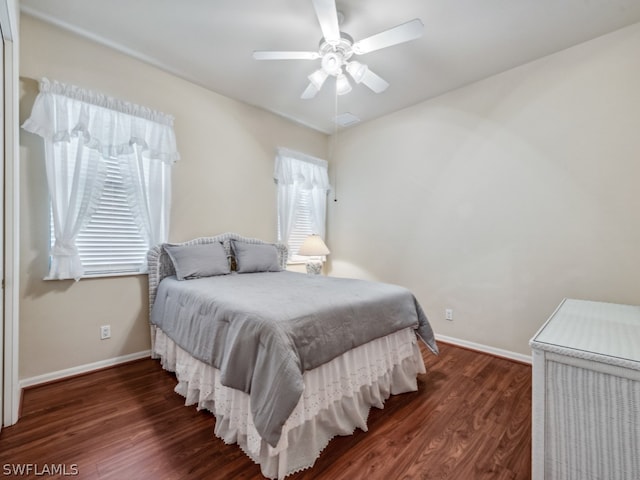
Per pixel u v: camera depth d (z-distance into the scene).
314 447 1.53
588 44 2.43
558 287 2.58
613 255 2.33
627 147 2.27
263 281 2.64
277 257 3.53
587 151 2.44
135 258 2.75
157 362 2.69
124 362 2.65
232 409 1.61
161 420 1.82
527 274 2.75
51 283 2.29
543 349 1.23
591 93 2.42
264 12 2.15
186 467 1.46
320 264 3.96
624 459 1.06
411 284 3.61
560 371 1.19
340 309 1.79
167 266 2.85
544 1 2.02
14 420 1.75
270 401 1.33
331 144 4.58
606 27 2.28
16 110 1.76
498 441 1.68
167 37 2.44
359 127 4.19
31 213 2.20
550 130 2.62
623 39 2.29
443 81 3.05
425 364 2.74
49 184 2.20
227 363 1.56
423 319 2.44
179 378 2.17
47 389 2.17
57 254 2.24
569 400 1.17
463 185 3.16
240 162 3.55
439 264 3.35
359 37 2.39
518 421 1.87
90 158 2.42
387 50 2.56
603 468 1.10
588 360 1.12
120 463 1.47
